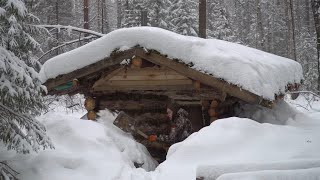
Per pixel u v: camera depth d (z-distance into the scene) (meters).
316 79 27.69
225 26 37.88
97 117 9.67
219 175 5.15
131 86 9.48
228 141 6.42
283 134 6.77
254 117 10.26
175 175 5.79
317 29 17.70
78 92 9.88
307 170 4.84
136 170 6.45
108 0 54.41
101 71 9.42
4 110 5.77
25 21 6.49
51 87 9.20
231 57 8.27
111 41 8.76
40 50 6.59
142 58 8.90
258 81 7.93
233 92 8.16
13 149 6.34
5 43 6.07
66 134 6.93
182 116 9.48
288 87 10.92
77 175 5.86
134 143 7.64
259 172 4.85
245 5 46.22
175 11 31.58
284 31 38.47
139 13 31.72
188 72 8.54
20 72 5.71
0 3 6.04
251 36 41.91
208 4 38.91
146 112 9.80
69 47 27.05
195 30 31.88
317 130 7.42
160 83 9.34
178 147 6.71
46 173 5.86
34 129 5.95
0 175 5.43
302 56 32.28
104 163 6.20
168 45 8.54
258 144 6.37
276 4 39.06
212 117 9.41
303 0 41.31
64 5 30.17
